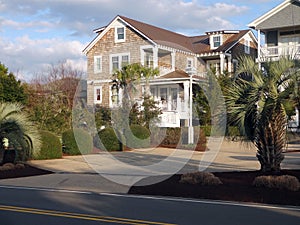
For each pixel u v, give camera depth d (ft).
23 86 107.86
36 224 26.53
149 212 30.40
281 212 30.17
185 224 26.35
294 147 84.48
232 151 79.87
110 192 40.81
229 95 43.73
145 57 104.58
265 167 43.83
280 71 41.06
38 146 60.49
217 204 33.81
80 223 26.76
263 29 112.88
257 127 43.39
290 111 43.73
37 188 43.93
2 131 56.39
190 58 97.81
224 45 128.06
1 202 35.09
